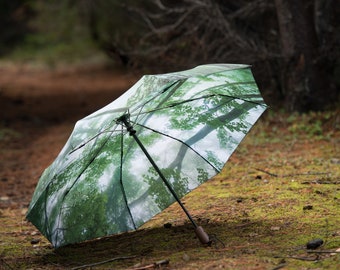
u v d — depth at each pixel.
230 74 3.23
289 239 3.10
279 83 6.66
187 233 3.39
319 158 4.74
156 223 3.65
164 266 2.89
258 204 3.73
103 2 8.32
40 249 3.47
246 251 2.98
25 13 15.77
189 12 6.39
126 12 7.45
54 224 3.02
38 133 7.68
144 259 3.06
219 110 3.10
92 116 3.11
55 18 12.41
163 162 3.04
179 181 2.98
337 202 3.62
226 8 6.75
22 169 5.79
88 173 3.05
